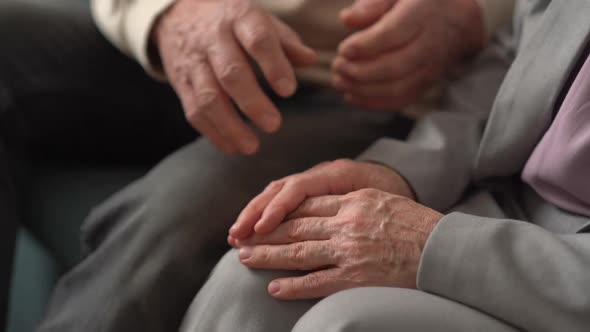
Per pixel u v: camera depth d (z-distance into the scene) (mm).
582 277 1258
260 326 1336
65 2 1807
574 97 1354
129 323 1427
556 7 1416
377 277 1324
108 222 1541
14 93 1707
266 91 1786
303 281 1336
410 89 1658
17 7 1733
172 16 1634
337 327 1243
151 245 1452
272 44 1493
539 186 1406
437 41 1642
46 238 1727
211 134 1529
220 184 1509
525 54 1430
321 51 1771
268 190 1414
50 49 1733
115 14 1717
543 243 1287
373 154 1505
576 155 1344
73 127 1765
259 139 1606
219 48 1513
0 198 1624
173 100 1791
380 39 1592
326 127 1665
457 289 1291
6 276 1625
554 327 1261
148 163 1838
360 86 1640
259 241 1380
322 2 1730
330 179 1424
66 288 1520
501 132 1437
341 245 1339
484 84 1628
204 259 1456
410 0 1604
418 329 1244
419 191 1467
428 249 1304
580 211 1374
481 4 1688
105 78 1757
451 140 1524
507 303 1273
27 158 1769
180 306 1438
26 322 1865
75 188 1754
